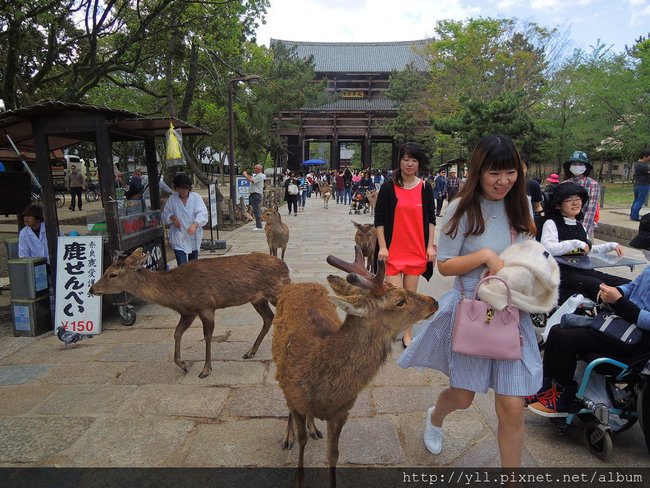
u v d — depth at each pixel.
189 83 15.02
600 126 23.89
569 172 5.89
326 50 53.56
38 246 5.82
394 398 3.85
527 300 2.33
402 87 36.31
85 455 3.13
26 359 4.72
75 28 13.05
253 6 15.30
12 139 6.54
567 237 4.34
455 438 3.28
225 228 14.76
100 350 4.94
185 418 3.58
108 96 22.94
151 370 4.41
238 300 4.45
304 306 3.11
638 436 3.27
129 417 3.59
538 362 2.46
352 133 44.44
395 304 2.49
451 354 2.59
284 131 39.84
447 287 7.30
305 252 10.54
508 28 26.45
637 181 12.39
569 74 25.58
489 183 2.40
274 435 3.35
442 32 27.78
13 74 10.40
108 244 5.64
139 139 6.75
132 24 13.23
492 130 20.70
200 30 13.71
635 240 3.47
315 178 36.66
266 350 4.90
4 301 6.80
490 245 2.50
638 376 3.00
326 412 2.60
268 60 25.91
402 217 4.59
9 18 9.37
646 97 22.03
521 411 2.43
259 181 14.29
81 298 5.34
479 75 26.42
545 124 25.28
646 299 3.07
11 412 3.69
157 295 4.20
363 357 2.48
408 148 4.53
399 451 3.14
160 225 6.91
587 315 3.64
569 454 3.06
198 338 5.28
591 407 3.00
